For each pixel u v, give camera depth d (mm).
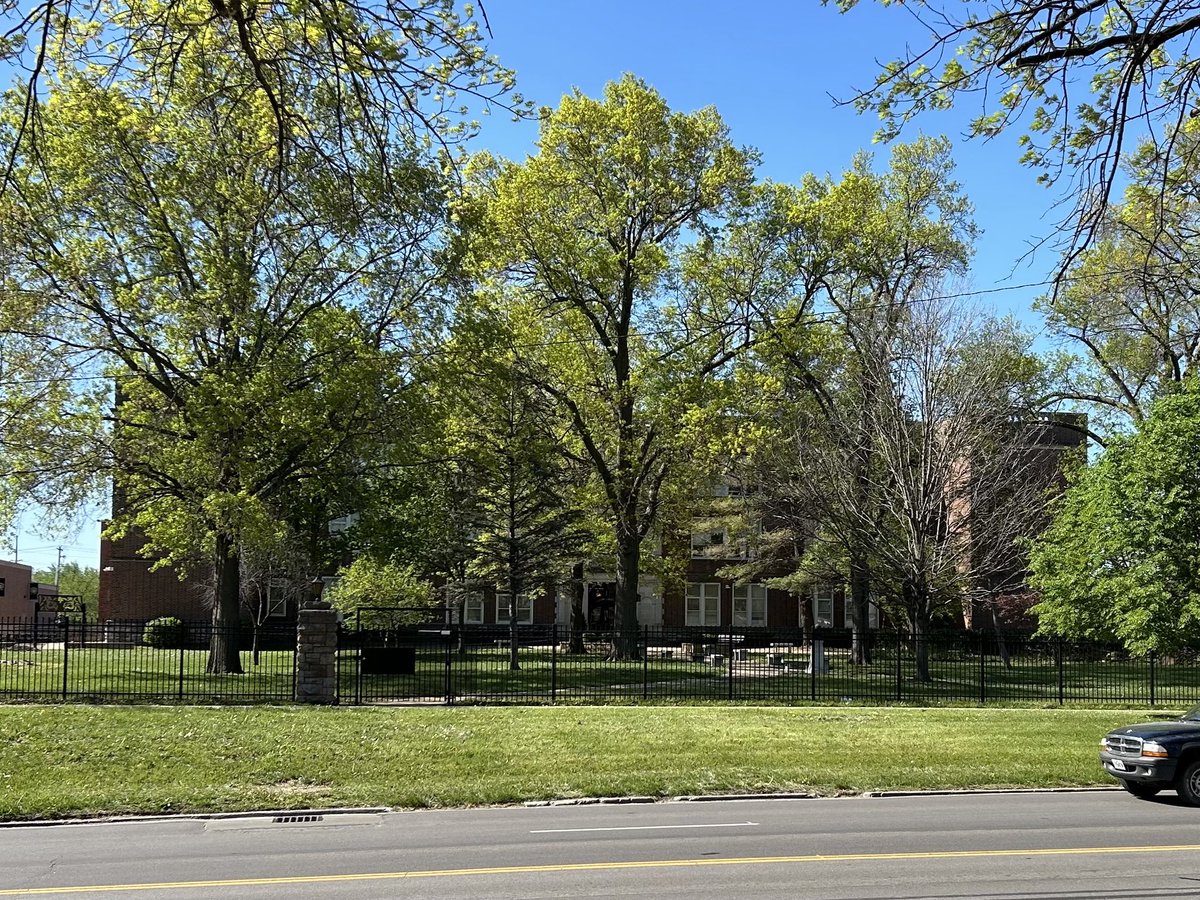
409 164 16266
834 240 33062
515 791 12922
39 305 22500
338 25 5633
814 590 42719
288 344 24734
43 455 23500
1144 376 35625
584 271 31391
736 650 37406
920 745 16453
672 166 33188
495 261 30766
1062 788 13945
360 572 34219
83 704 18547
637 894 7523
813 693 23047
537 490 31453
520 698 21625
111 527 26625
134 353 25375
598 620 54906
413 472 29203
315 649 20078
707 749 15719
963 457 27328
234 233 23125
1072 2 5691
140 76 6355
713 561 55406
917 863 8680
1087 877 8117
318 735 15719
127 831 10797
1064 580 23047
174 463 23969
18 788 13070
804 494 28953
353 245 22750
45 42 5137
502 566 32844
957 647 36469
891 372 27422
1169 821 11164
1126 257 17266
